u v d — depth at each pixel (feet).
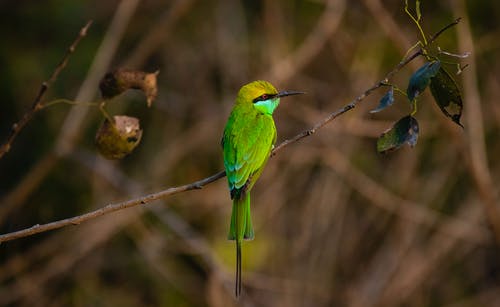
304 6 46.34
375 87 18.95
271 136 24.75
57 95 44.34
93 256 42.55
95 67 40.75
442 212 44.04
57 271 41.24
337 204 43.27
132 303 41.96
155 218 42.55
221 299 39.52
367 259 43.37
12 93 44.39
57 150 38.04
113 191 42.60
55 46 45.52
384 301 42.60
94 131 43.29
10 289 41.34
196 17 46.65
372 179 44.09
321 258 42.68
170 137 44.62
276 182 43.27
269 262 42.04
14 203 38.22
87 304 41.65
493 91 44.04
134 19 47.62
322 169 43.68
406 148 44.01
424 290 43.57
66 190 43.14
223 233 42.55
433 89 17.76
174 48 46.19
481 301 43.52
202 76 45.78
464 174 44.34
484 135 44.88
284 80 42.78
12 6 45.85
